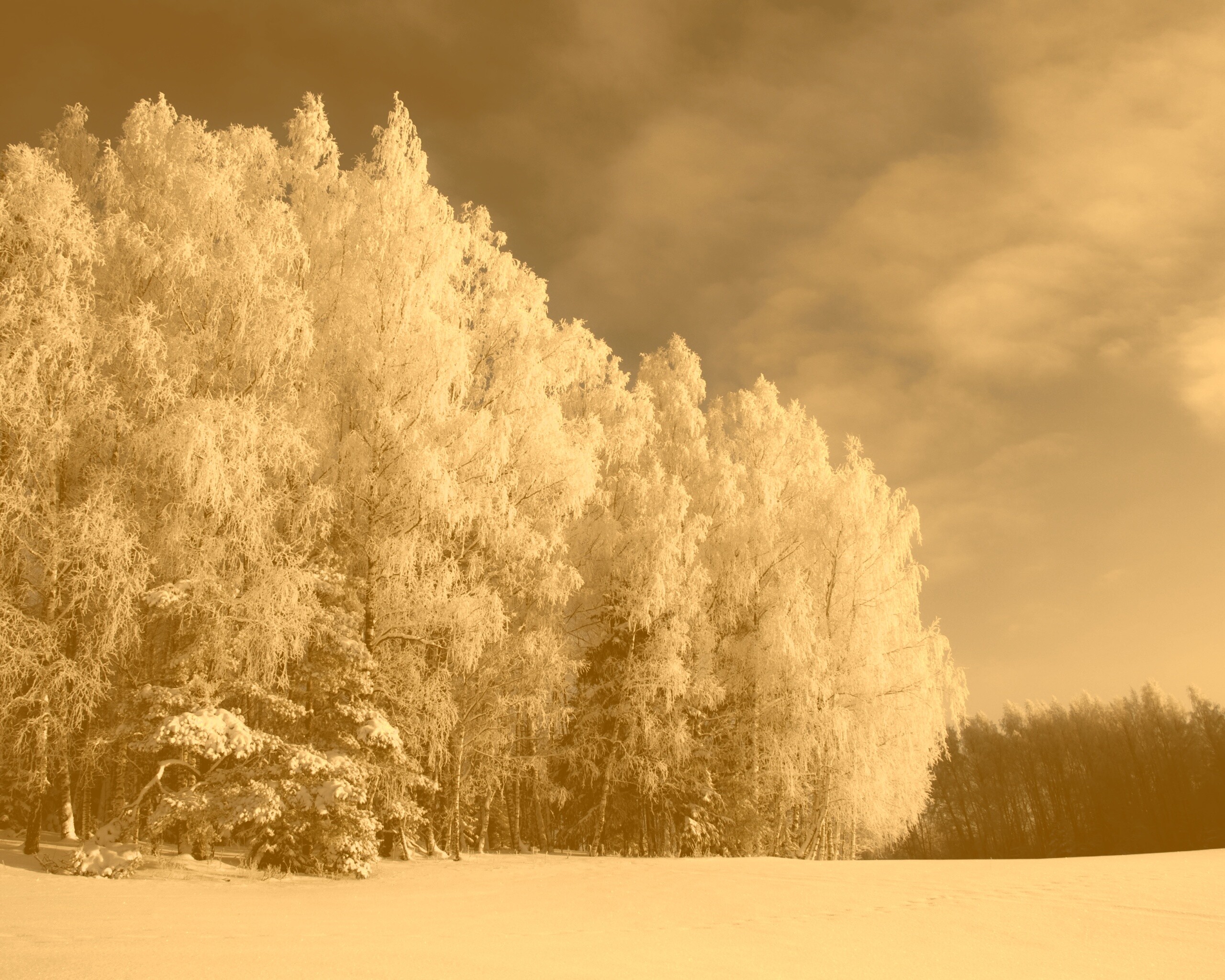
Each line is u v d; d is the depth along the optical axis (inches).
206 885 502.0
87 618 612.1
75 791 791.1
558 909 414.9
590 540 982.4
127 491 633.6
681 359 1201.4
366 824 593.3
